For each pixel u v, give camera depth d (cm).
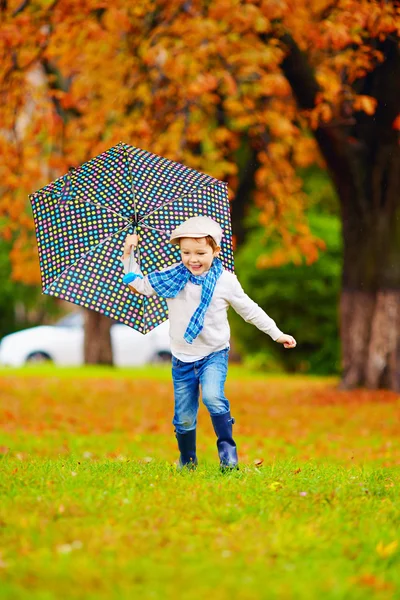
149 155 856
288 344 802
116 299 812
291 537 570
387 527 622
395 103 1722
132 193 834
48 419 1741
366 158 1959
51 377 2558
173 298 787
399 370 2072
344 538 589
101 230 827
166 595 464
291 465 909
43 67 2120
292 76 1739
